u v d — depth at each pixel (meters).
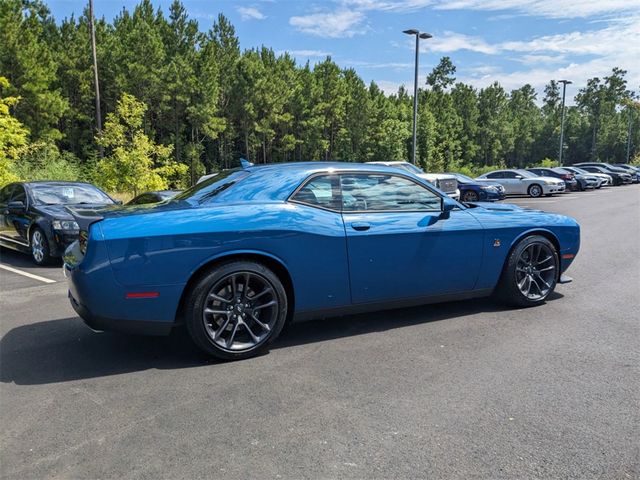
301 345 4.22
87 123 42.06
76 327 4.81
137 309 3.63
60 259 8.17
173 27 44.16
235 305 3.87
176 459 2.56
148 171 17.09
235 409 3.10
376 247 4.26
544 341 4.23
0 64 28.66
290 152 57.53
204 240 3.70
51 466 2.51
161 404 3.18
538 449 2.62
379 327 4.66
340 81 55.97
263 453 2.61
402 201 4.51
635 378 3.49
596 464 2.49
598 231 11.45
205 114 41.75
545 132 92.19
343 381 3.49
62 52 37.72
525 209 5.37
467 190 20.75
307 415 3.01
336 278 4.16
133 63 38.03
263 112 49.78
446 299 4.79
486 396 3.23
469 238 4.71
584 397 3.21
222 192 4.07
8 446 2.70
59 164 24.25
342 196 4.27
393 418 2.96
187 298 3.75
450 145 68.88
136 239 3.58
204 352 3.95
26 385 3.49
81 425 2.92
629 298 5.59
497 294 5.23
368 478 2.39
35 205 8.52
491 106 83.81
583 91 95.56
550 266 5.26
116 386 3.46
